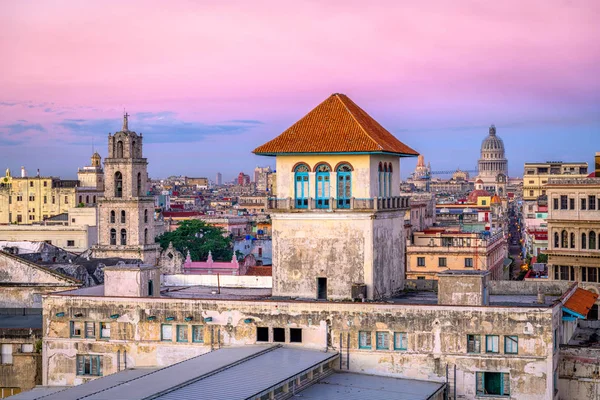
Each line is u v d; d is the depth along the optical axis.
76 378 86.44
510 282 95.94
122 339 85.38
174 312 84.19
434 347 78.44
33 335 94.81
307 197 88.69
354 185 87.06
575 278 141.62
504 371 77.06
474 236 199.88
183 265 197.12
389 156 92.50
